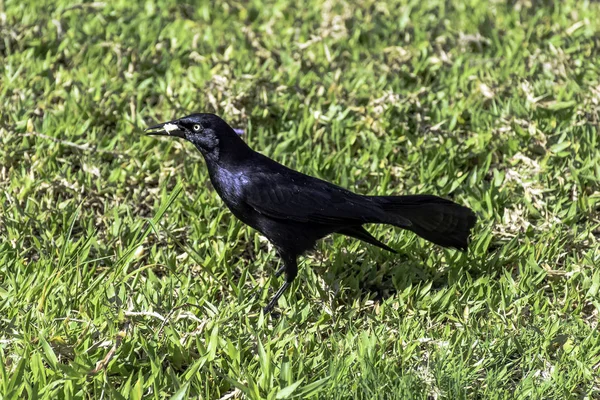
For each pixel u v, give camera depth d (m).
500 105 11.39
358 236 8.44
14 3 13.99
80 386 6.50
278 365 6.88
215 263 8.61
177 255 8.99
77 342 6.90
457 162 10.49
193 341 7.13
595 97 11.25
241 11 14.49
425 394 6.59
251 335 7.23
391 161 10.47
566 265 8.72
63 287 7.74
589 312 8.10
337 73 11.98
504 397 6.67
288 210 8.16
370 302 8.16
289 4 14.84
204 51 12.99
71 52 12.76
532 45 13.28
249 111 11.11
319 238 8.38
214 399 6.69
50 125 10.71
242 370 6.86
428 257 8.87
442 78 12.27
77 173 10.00
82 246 8.16
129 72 12.20
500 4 15.02
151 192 9.84
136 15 14.14
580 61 12.58
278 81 11.91
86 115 11.12
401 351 7.11
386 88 11.87
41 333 6.76
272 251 9.12
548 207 9.55
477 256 8.80
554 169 10.17
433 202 8.28
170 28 13.61
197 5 14.85
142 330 7.27
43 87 11.77
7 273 8.05
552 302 8.18
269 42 13.31
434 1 15.05
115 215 9.07
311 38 13.77
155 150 10.47
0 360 6.38
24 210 9.30
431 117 11.25
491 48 13.40
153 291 7.89
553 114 11.11
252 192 8.27
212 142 8.39
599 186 9.82
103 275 7.72
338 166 10.21
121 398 6.17
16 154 10.17
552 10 15.02
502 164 10.45
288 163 10.32
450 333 7.58
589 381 6.98
